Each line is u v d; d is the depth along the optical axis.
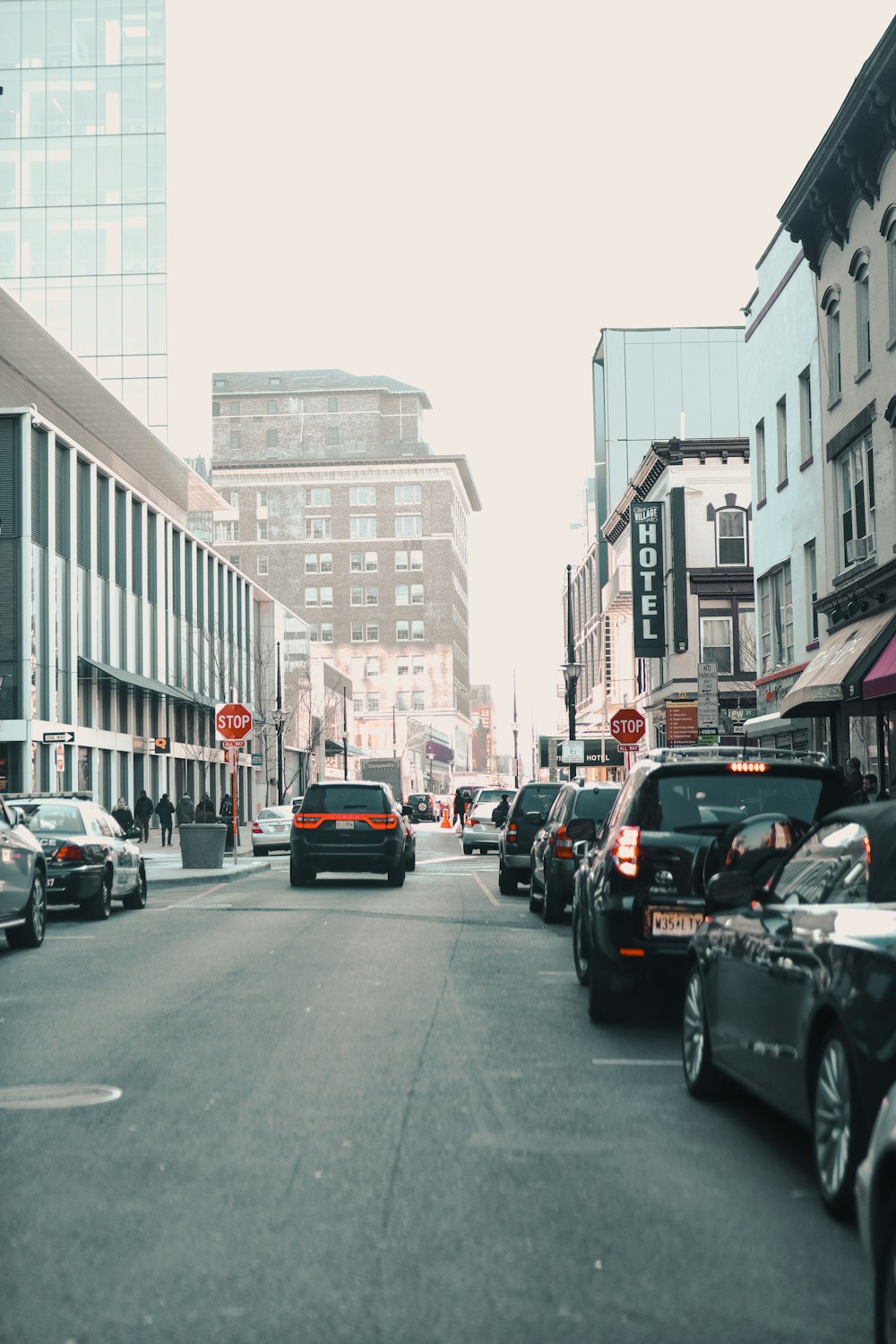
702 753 11.30
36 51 75.81
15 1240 5.64
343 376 189.88
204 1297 4.98
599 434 82.62
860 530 27.91
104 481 53.19
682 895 10.49
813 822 10.63
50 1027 10.85
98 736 51.00
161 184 75.06
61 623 48.03
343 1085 8.68
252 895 25.61
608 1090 8.67
